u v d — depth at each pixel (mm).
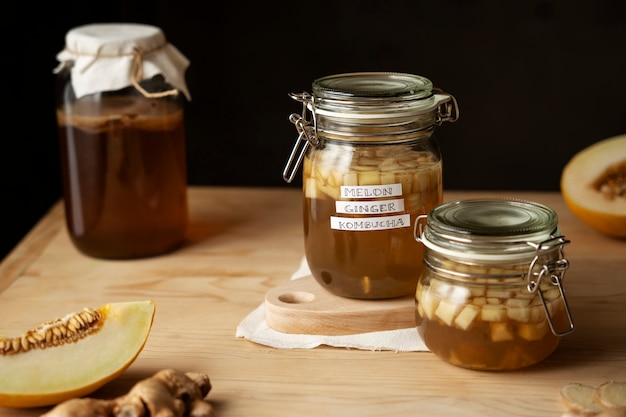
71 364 993
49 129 1648
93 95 1242
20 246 1358
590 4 1621
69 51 1265
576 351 1073
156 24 1658
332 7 1639
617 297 1184
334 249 1099
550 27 1635
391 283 1104
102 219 1279
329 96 1066
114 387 1027
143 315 1025
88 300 1213
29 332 1007
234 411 992
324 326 1106
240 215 1444
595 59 1647
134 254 1300
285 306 1111
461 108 1683
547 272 985
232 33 1659
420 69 1661
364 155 1082
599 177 1315
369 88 1086
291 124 1695
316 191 1103
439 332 1017
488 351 1004
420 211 1093
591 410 959
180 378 972
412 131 1081
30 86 1595
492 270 992
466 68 1660
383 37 1649
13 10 1541
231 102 1692
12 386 969
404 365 1058
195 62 1675
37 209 1645
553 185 1719
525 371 1040
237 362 1072
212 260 1304
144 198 1276
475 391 1013
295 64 1669
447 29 1642
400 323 1108
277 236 1371
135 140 1258
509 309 992
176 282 1249
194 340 1114
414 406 994
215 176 1732
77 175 1276
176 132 1294
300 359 1075
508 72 1660
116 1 1647
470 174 1724
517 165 1713
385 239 1086
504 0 1626
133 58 1243
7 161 1564
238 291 1224
